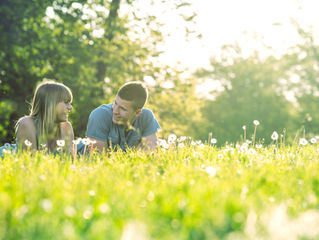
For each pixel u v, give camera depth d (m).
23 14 16.53
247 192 2.36
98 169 3.19
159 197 2.16
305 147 4.87
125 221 1.70
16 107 16.44
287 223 1.66
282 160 3.92
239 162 3.78
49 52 17.91
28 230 1.59
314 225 1.61
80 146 5.04
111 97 19.16
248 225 1.63
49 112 4.81
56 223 1.70
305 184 2.65
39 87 4.93
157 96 21.27
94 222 1.74
